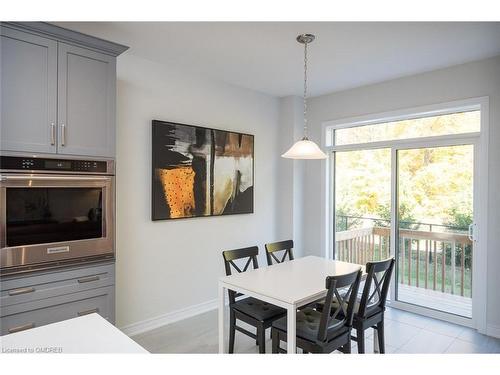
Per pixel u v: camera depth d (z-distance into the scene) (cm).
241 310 261
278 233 465
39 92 217
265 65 340
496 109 316
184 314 356
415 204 380
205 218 377
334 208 455
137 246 321
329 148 447
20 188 210
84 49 237
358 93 415
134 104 317
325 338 210
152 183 328
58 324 142
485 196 322
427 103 357
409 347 291
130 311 316
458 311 350
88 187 238
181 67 348
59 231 227
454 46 290
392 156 396
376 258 412
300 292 221
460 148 347
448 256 357
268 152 450
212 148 378
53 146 222
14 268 208
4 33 203
